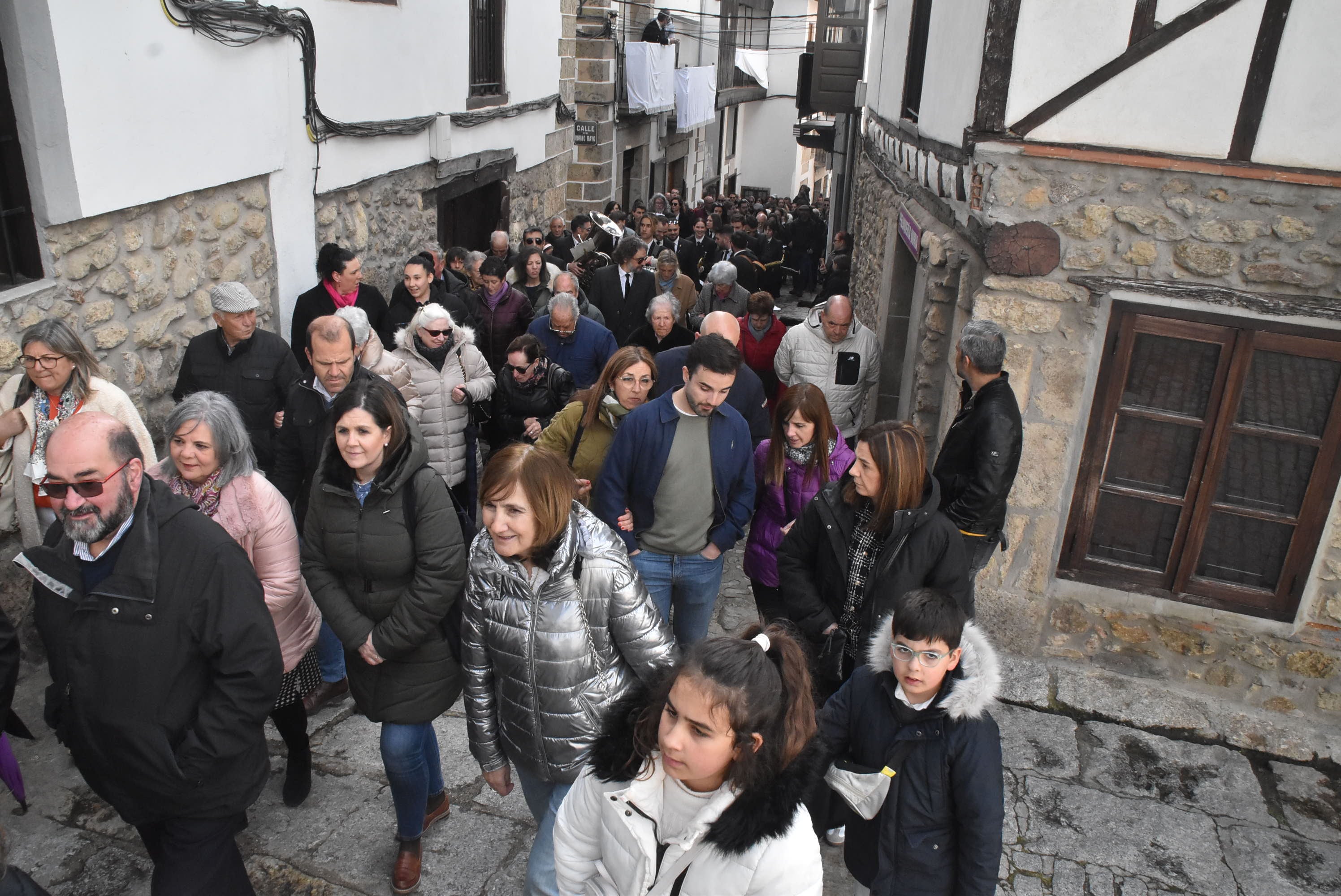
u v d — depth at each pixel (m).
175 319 4.70
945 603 2.12
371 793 3.42
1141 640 4.27
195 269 4.81
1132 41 3.65
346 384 3.71
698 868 1.64
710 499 3.54
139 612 2.26
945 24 4.86
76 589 2.27
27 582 3.92
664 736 1.57
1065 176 3.86
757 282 12.49
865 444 2.83
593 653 2.39
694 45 22.64
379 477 2.65
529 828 3.29
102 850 3.09
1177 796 3.70
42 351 3.37
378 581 2.74
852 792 2.27
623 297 7.09
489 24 8.78
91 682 2.29
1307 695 4.12
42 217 3.81
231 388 4.30
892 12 7.47
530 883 2.44
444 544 2.68
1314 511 3.94
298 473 3.88
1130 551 4.25
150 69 4.25
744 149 33.00
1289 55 3.51
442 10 7.46
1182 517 4.12
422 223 7.62
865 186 9.85
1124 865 3.33
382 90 6.59
